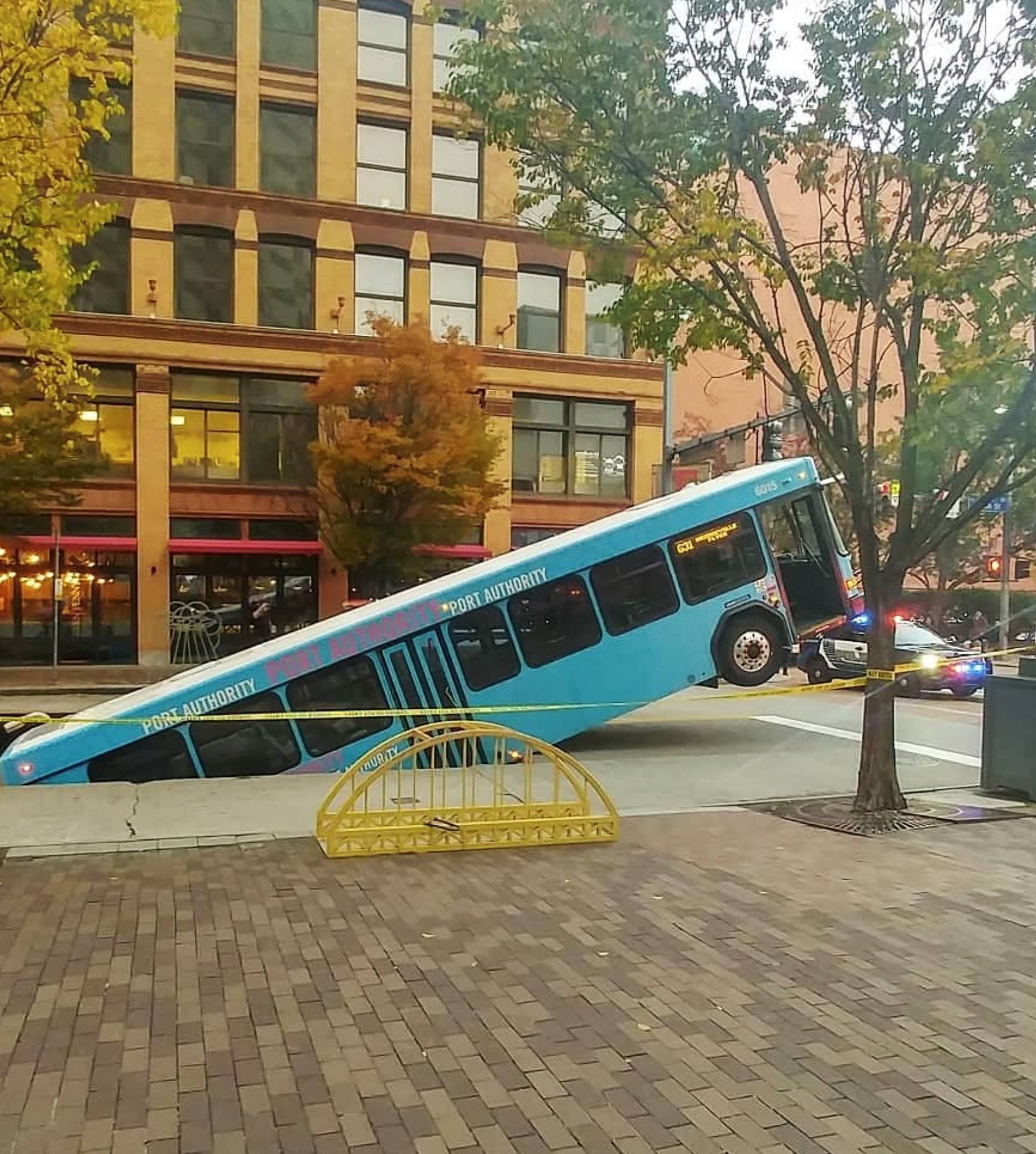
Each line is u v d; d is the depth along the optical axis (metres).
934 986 4.64
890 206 12.16
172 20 10.02
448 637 12.29
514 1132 3.35
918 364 8.51
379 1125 3.39
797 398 9.32
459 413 24.02
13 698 20.77
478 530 28.98
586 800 7.57
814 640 16.19
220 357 27.06
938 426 7.95
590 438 30.52
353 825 7.18
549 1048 3.97
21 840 7.39
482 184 29.25
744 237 9.02
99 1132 3.33
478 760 11.70
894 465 20.50
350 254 28.06
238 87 27.38
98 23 10.01
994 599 38.59
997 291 9.50
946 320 9.43
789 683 23.08
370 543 24.06
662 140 8.51
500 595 12.48
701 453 22.44
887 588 8.65
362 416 24.11
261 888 6.19
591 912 5.72
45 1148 3.23
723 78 8.42
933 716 16.84
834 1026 4.21
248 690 11.51
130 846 7.23
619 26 8.16
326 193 27.92
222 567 27.52
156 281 26.62
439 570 26.73
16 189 9.45
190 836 7.55
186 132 27.25
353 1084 3.67
